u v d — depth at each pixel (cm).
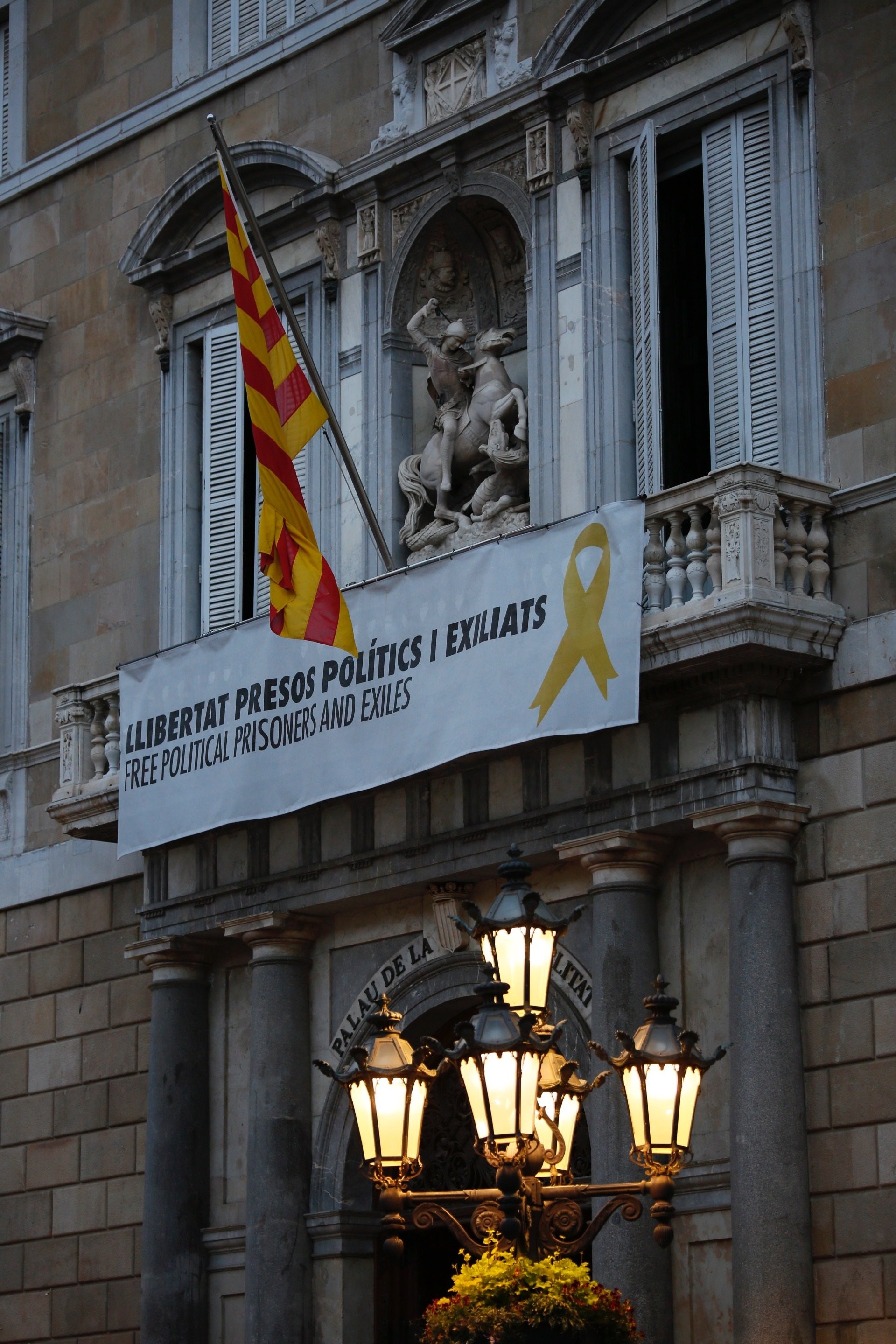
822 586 2573
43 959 3503
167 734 3152
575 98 2953
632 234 2892
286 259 3322
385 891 2928
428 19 3186
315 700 2959
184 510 3419
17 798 3606
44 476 3675
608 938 2636
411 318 3175
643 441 2812
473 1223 2231
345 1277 2948
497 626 2733
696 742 2597
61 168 3738
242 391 3381
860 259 2641
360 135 3266
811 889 2539
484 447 3025
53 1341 3338
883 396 2592
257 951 3075
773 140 2745
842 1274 2425
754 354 2734
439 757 2767
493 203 3088
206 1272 3130
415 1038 2953
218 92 3497
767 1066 2470
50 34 3847
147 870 3250
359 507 3147
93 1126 3356
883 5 2664
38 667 3619
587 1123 2762
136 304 3569
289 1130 3008
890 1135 2416
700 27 2822
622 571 2595
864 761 2520
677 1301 2559
